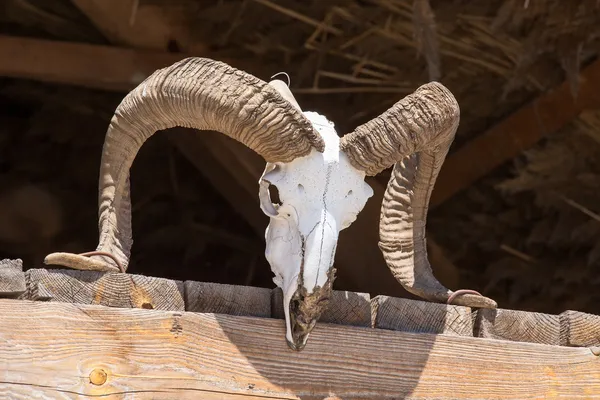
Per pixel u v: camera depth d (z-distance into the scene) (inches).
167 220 417.1
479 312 227.9
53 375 182.7
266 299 207.8
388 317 218.1
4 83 389.1
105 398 185.5
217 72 197.9
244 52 362.0
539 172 376.5
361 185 202.5
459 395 215.8
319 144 197.6
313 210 196.9
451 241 407.2
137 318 191.5
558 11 336.5
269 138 195.8
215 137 358.9
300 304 195.6
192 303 202.5
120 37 354.0
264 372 199.5
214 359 195.9
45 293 189.3
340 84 368.8
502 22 339.3
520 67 350.9
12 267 189.0
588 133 365.7
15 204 406.3
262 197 202.2
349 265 370.6
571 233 388.2
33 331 183.0
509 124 371.6
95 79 354.9
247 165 358.3
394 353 212.1
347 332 208.8
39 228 409.4
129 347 189.6
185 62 201.0
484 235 403.2
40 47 351.9
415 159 230.8
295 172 198.2
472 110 374.3
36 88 384.8
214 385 194.7
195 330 195.5
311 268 193.5
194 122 203.2
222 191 388.8
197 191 410.6
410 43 352.2
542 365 225.5
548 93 361.4
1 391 178.2
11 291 187.5
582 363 229.9
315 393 203.0
